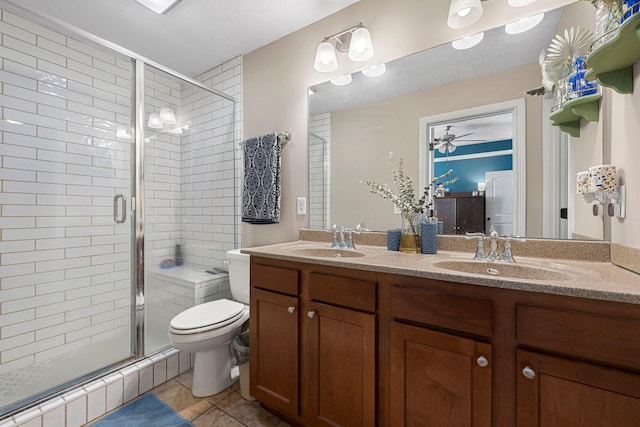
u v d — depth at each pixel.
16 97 1.67
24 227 1.67
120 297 1.86
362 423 1.09
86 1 1.64
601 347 0.71
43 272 1.72
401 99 1.59
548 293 0.76
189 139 2.40
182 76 2.16
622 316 0.69
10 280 1.62
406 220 1.48
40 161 1.73
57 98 1.80
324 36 1.83
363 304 1.10
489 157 1.36
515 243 1.27
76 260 1.82
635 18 0.72
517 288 0.79
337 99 1.80
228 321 1.59
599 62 0.88
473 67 1.39
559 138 1.21
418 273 0.95
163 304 2.07
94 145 1.91
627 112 0.92
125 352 1.79
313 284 1.24
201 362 1.62
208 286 2.19
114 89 1.94
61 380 1.53
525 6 1.27
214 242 2.42
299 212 1.97
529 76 1.27
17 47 1.68
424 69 1.52
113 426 1.36
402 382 1.00
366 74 1.70
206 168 2.45
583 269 0.99
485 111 1.37
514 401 0.82
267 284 1.41
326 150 1.85
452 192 1.45
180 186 2.35
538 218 1.25
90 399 1.41
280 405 1.33
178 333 1.46
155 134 2.17
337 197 1.82
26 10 1.44
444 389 0.92
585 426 0.72
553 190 1.22
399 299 1.01
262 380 1.41
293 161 1.99
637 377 0.66
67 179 1.81
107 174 1.90
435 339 0.93
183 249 2.38
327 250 1.59
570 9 1.18
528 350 0.79
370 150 1.70
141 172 1.92
